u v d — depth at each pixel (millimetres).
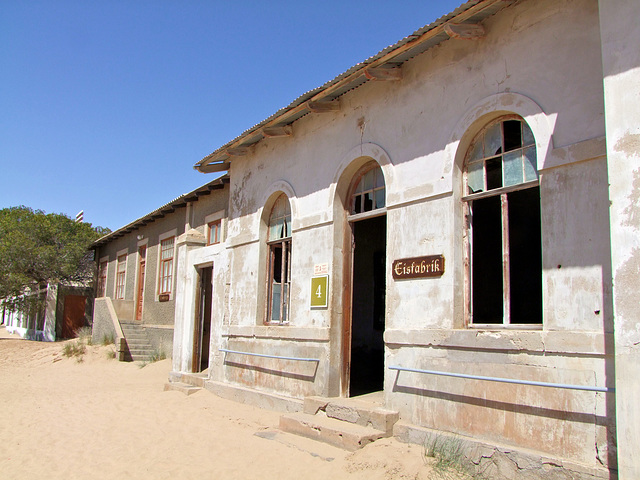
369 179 8445
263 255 10438
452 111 6723
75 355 19141
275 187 10141
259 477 6043
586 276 5102
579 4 5484
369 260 11641
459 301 6391
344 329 8406
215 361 11336
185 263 13258
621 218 4453
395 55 6922
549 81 5648
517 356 5512
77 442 7887
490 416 5699
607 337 4824
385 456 5938
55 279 26922
